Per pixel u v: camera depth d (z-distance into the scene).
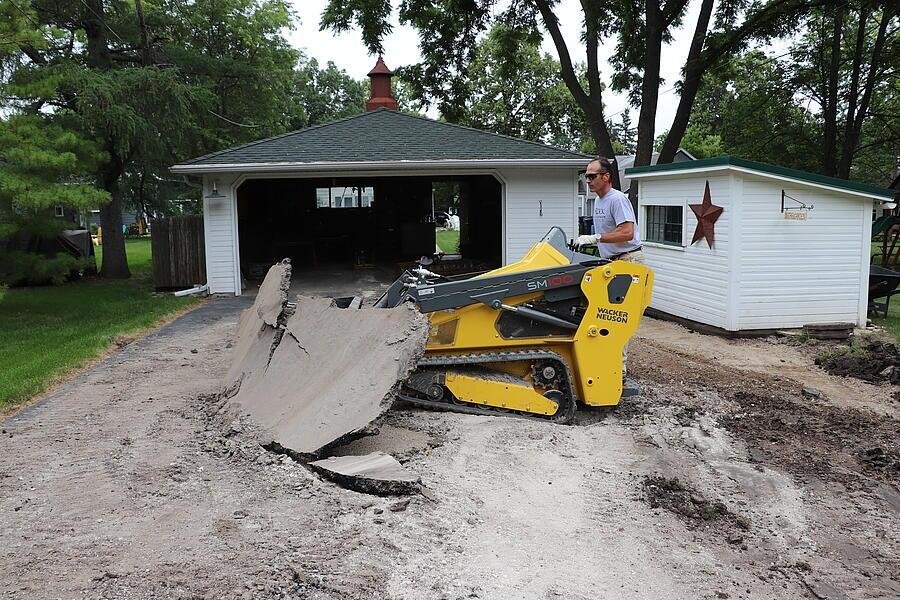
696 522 4.25
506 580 3.41
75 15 18.53
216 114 24.08
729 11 20.73
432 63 24.09
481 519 4.01
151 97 16.17
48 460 4.90
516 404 5.84
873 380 8.08
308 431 4.66
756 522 4.30
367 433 4.39
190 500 4.11
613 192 6.00
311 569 3.32
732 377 8.02
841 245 10.81
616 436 5.60
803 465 5.26
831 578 3.71
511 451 5.04
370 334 4.91
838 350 9.23
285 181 21.27
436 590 3.25
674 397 6.90
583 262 6.16
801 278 10.77
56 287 17.42
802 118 28.05
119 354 8.95
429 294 5.64
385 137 16.41
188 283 16.41
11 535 3.73
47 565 3.40
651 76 19.89
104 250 19.98
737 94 33.34
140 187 27.62
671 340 10.55
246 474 4.45
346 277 16.75
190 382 7.28
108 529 3.77
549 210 15.95
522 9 22.52
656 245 12.69
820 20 25.78
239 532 3.69
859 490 4.85
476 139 16.45
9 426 5.80
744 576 3.67
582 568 3.60
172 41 22.62
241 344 6.83
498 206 19.95
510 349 5.88
